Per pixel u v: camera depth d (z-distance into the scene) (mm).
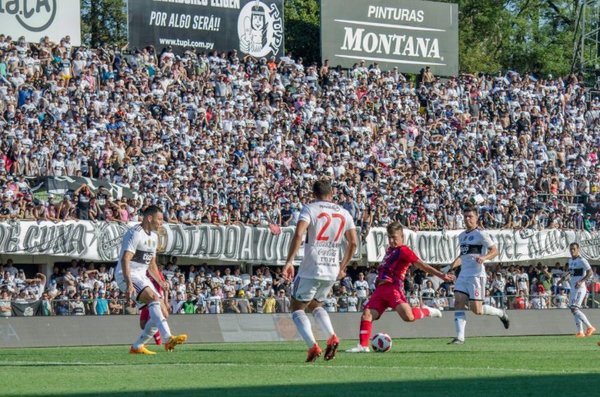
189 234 77625
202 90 92812
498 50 159125
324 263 31250
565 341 53688
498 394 23328
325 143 93812
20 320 53094
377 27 109500
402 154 97875
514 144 105188
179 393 23594
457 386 25062
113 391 24094
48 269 75000
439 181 96125
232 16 100500
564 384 25641
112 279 73688
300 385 25359
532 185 102062
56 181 75125
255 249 80688
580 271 64000
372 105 102312
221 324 59969
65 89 84812
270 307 67625
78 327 55125
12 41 86375
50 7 90812
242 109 93562
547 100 113375
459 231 90062
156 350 43156
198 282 75875
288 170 89000
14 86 82375
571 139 110188
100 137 81750
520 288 89875
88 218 74250
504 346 46469
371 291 83375
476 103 110125
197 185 81688
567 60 160625
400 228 40375
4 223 70562
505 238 91938
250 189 84375
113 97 86875
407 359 35000
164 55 93875
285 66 101688
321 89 102562
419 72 112188
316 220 31109
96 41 135750
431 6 113062
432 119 105562
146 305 36906
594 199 102562
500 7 156875
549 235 94062
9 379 27219
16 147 76750
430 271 39906
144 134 84562
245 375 28219
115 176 78875
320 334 62875
